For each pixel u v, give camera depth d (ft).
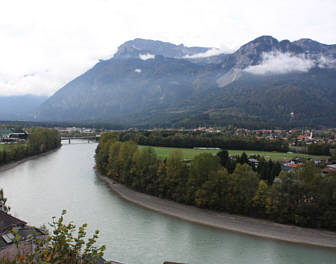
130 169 323.57
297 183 222.07
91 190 309.22
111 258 161.48
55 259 52.44
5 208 201.05
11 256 111.14
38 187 314.96
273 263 164.96
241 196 239.91
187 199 260.62
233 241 191.93
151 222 221.87
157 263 158.51
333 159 457.68
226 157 337.11
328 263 166.50
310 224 216.54
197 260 164.35
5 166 438.81
